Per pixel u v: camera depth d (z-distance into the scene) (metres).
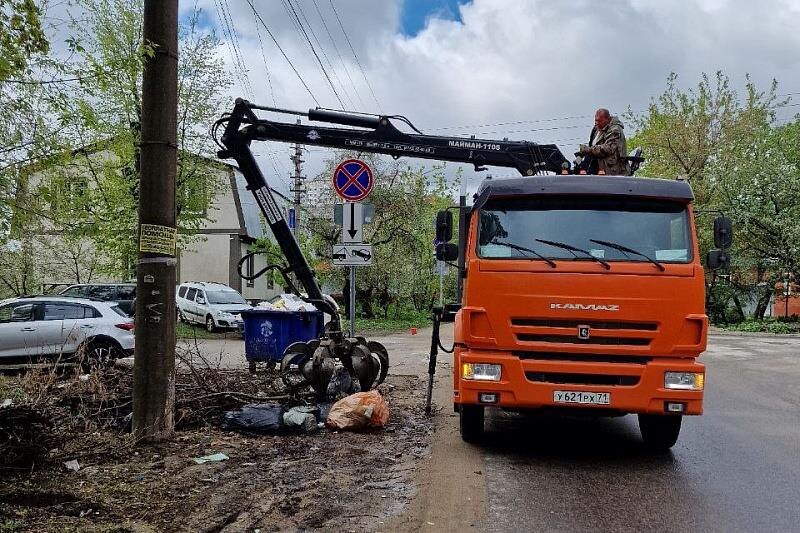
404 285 33.84
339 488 5.84
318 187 32.47
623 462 7.11
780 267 32.62
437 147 11.12
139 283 7.05
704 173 37.16
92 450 6.61
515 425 9.04
